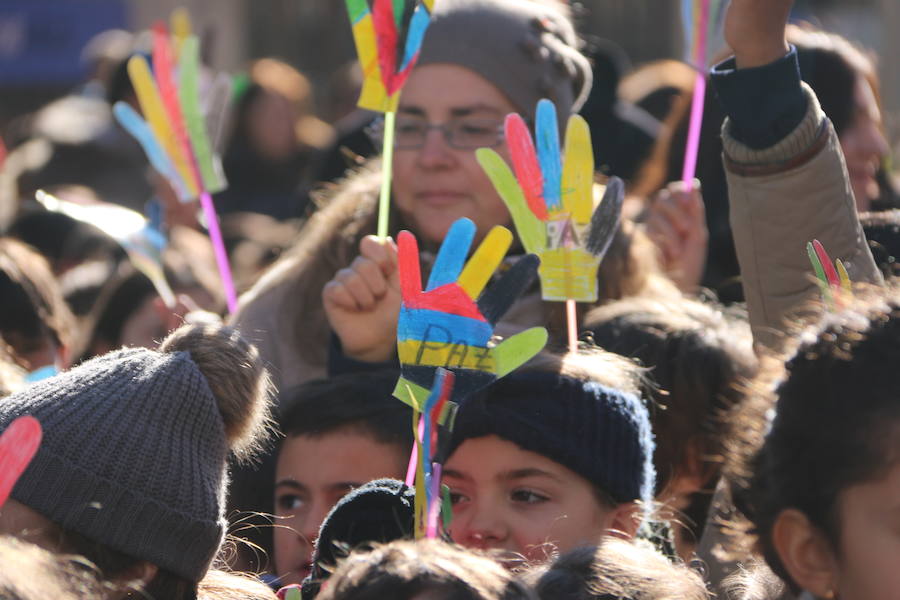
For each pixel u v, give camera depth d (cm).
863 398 451
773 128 658
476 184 885
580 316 888
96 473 557
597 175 1037
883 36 3092
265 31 3500
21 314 956
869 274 667
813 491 461
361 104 725
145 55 1641
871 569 447
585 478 672
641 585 552
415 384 594
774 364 538
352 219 956
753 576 580
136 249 1009
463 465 672
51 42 3397
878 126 1101
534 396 675
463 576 469
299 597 597
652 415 791
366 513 614
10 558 454
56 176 1723
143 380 581
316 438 748
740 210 673
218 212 1714
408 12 721
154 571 570
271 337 924
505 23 902
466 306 597
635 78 1595
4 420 565
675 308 848
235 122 1734
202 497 578
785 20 657
